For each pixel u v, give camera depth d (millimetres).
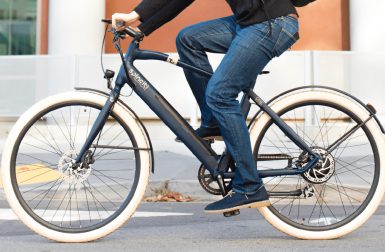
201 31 3629
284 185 4023
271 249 3529
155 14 3611
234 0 3514
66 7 12266
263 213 3822
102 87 10914
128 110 3711
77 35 12258
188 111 10375
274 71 10539
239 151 3557
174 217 4953
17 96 10930
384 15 11930
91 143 3686
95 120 3684
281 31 3494
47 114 3742
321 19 12758
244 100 3744
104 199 5371
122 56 3643
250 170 3594
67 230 3709
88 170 3707
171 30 12727
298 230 3828
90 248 3551
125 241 3783
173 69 10453
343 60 10664
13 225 4508
